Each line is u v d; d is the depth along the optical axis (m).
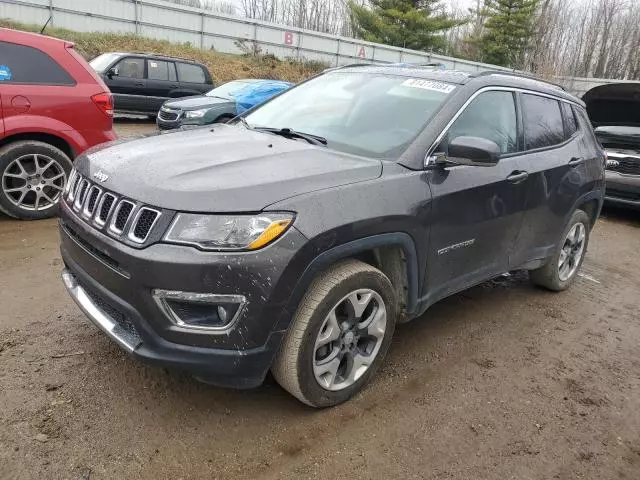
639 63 46.44
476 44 46.16
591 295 5.25
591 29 47.94
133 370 3.18
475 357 3.77
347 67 4.47
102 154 3.13
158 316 2.49
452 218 3.36
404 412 3.07
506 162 3.86
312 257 2.60
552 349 4.02
